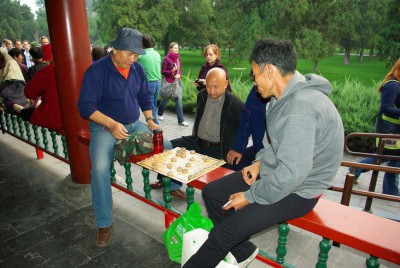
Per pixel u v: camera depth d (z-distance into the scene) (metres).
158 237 2.64
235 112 3.04
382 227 1.51
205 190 1.92
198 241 1.81
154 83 6.32
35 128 4.11
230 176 1.98
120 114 2.78
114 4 24.47
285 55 1.35
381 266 2.46
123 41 2.41
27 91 3.47
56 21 2.87
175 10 25.62
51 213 3.01
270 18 16.08
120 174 4.16
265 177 1.49
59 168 4.09
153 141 2.60
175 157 2.48
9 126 4.86
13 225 2.82
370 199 3.25
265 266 2.27
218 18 19.84
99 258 2.39
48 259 2.38
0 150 4.73
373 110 5.55
